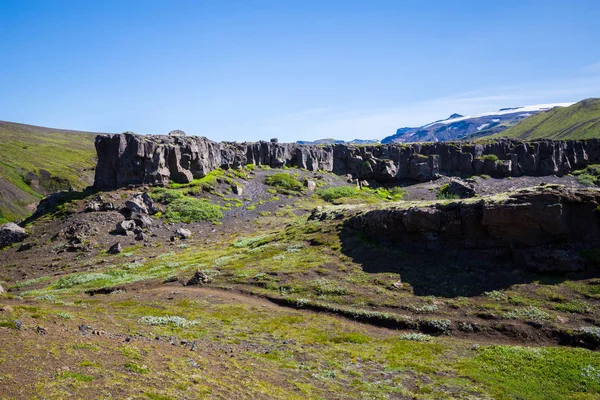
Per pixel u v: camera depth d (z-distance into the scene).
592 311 31.62
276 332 33.03
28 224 90.25
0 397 13.12
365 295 40.81
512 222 40.34
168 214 93.31
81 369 16.98
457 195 130.38
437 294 39.09
